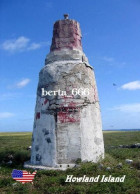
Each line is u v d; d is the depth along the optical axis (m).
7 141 26.95
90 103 9.50
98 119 9.89
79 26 10.83
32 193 6.40
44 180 7.26
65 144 8.75
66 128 8.90
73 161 8.58
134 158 11.14
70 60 9.80
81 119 9.01
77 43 10.34
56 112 9.12
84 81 9.52
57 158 8.66
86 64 9.85
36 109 9.91
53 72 9.53
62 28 10.34
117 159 10.65
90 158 8.84
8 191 6.67
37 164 9.11
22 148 17.06
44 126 9.24
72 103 9.12
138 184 6.75
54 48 10.24
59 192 6.35
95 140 9.34
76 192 6.30
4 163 10.43
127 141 22.00
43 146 9.08
